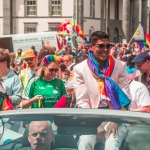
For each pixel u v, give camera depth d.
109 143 7.67
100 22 97.69
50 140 7.68
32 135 7.71
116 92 10.91
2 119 7.97
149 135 7.70
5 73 13.77
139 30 35.78
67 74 20.25
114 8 103.56
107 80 10.93
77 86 11.07
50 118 7.88
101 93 10.96
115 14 104.00
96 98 10.99
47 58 12.98
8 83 13.70
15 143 7.77
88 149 7.60
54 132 7.73
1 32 89.94
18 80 13.82
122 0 105.38
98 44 10.99
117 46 48.75
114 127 7.75
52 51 15.75
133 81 12.23
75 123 7.79
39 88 13.07
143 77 13.29
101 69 11.13
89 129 7.70
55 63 13.01
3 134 7.86
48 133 7.70
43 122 7.77
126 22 98.69
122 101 10.91
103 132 7.72
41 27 90.38
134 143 7.69
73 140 7.67
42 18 90.12
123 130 7.76
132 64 16.08
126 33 98.75
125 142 7.71
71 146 7.64
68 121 7.81
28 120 7.87
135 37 35.84
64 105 11.74
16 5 89.88
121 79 11.27
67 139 7.68
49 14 89.94
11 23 89.75
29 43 53.22
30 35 53.25
